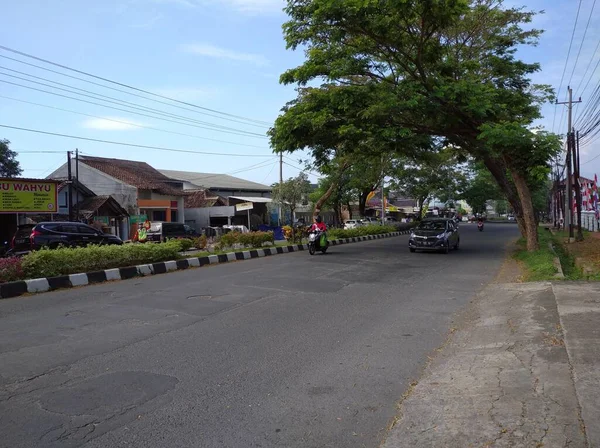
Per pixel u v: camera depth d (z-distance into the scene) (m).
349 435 3.73
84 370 5.13
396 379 4.95
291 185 26.78
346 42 16.86
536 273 11.37
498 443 3.33
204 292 9.70
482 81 19.09
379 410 4.19
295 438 3.68
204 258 15.27
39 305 8.49
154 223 27.64
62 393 4.50
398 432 3.70
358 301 8.96
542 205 68.81
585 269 13.09
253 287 10.34
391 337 6.54
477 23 19.12
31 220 23.09
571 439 3.28
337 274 12.48
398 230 39.41
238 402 4.34
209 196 40.69
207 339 6.32
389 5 14.25
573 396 4.01
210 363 5.39
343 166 28.81
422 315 7.88
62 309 8.13
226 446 3.55
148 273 12.77
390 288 10.45
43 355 5.62
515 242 25.70
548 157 15.00
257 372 5.12
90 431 3.75
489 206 145.25
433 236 18.67
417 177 43.62
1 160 28.64
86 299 9.03
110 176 33.69
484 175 48.56
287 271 13.01
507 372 4.80
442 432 3.62
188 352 5.77
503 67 19.34
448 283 11.23
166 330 6.75
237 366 5.30
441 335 6.68
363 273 12.72
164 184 37.47
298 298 9.16
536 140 14.90
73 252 11.59
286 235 26.02
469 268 14.04
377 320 7.50
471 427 3.64
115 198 32.19
